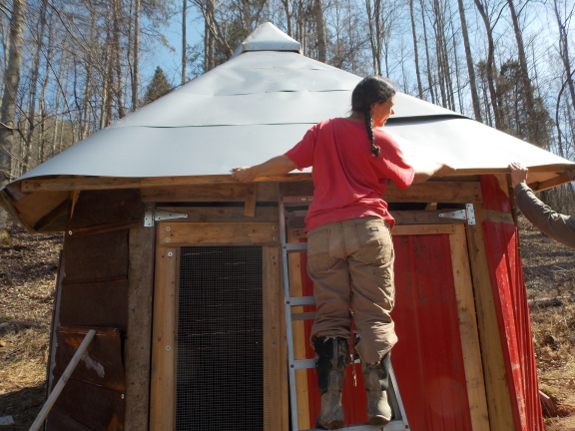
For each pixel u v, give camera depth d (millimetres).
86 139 3643
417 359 3514
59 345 4020
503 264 3803
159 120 3795
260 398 3451
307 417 3398
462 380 3539
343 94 4410
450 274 3705
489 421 3498
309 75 4910
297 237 3637
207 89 4555
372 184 2455
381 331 2236
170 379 3416
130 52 16094
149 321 3469
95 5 9992
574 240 2631
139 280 3521
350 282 2404
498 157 3469
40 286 11102
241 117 3891
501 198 4008
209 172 3066
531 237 15453
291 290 3566
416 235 3725
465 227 3805
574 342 6961
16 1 9102
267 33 6336
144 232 3590
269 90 4480
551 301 8844
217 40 15359
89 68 12141
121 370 3373
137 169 3080
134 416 3324
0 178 11398
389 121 3998
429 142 3631
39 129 17000
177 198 3623
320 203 2432
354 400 3414
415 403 3445
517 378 3557
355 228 2297
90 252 3879
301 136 3553
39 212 4605
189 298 3549
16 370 6812
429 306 3623
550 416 4859
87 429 3557
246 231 3635
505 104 18500
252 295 3596
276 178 3098
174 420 3377
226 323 3543
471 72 18359
